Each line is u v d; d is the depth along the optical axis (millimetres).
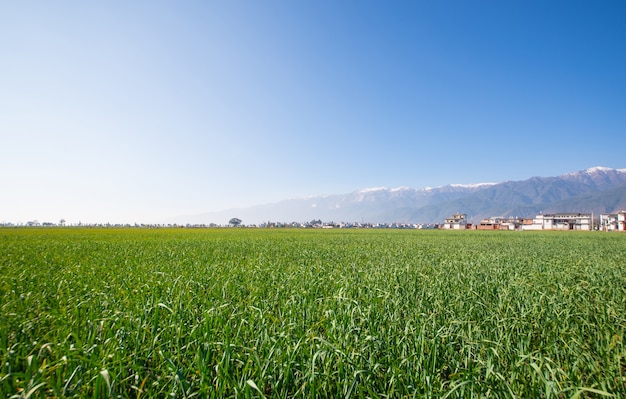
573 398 3242
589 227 123812
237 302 7367
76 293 8117
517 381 3910
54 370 3910
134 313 5969
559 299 7531
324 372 3898
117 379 3795
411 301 7574
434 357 4316
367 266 14562
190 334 4816
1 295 8125
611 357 4750
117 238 41688
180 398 3645
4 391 3520
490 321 6094
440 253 21219
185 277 10812
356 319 6008
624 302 7844
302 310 6480
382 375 4117
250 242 32656
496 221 157625
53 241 34375
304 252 21375
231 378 3803
